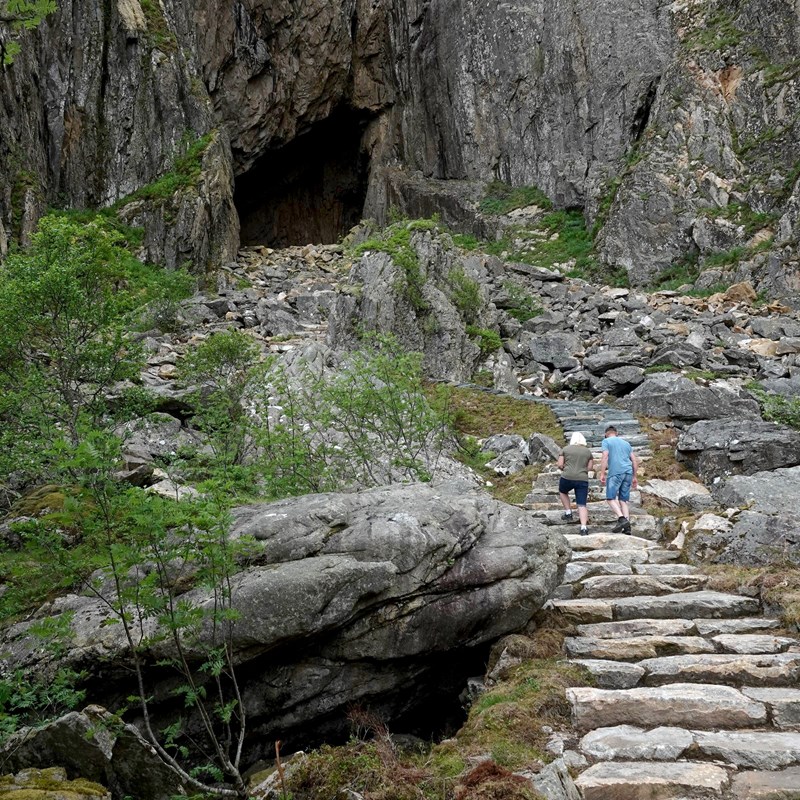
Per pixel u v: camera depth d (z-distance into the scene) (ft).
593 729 15.98
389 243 53.57
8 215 67.46
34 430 28.55
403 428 33.30
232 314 61.57
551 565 20.25
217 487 16.33
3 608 18.30
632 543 26.86
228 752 15.52
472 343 52.90
